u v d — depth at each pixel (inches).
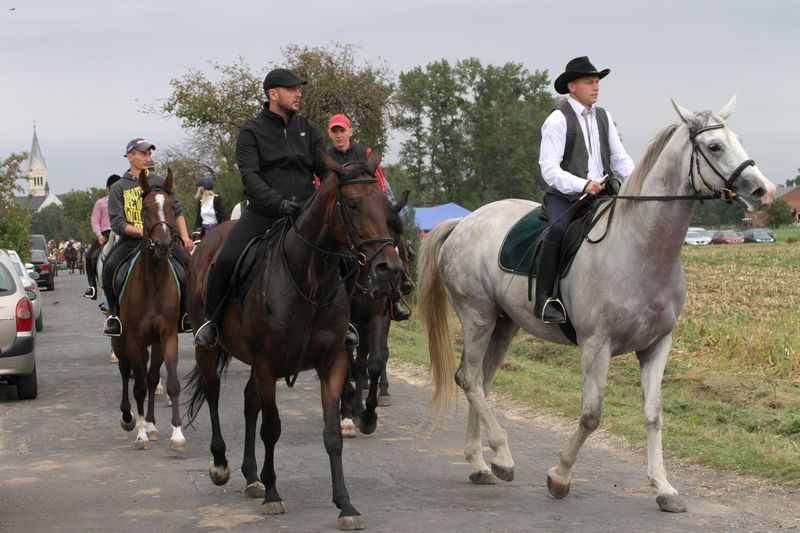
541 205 275.3
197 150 1573.6
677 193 232.4
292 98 252.4
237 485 274.7
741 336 562.6
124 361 358.9
